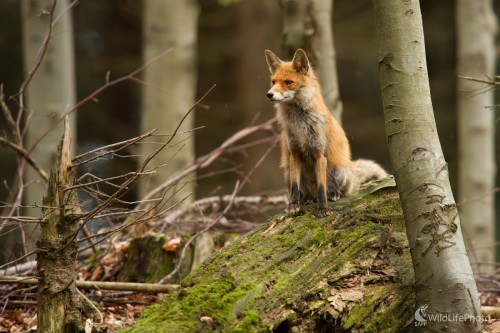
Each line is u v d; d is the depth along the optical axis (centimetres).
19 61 3538
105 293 1140
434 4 3828
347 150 1228
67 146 895
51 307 855
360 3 3681
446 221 885
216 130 3528
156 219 1400
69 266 871
